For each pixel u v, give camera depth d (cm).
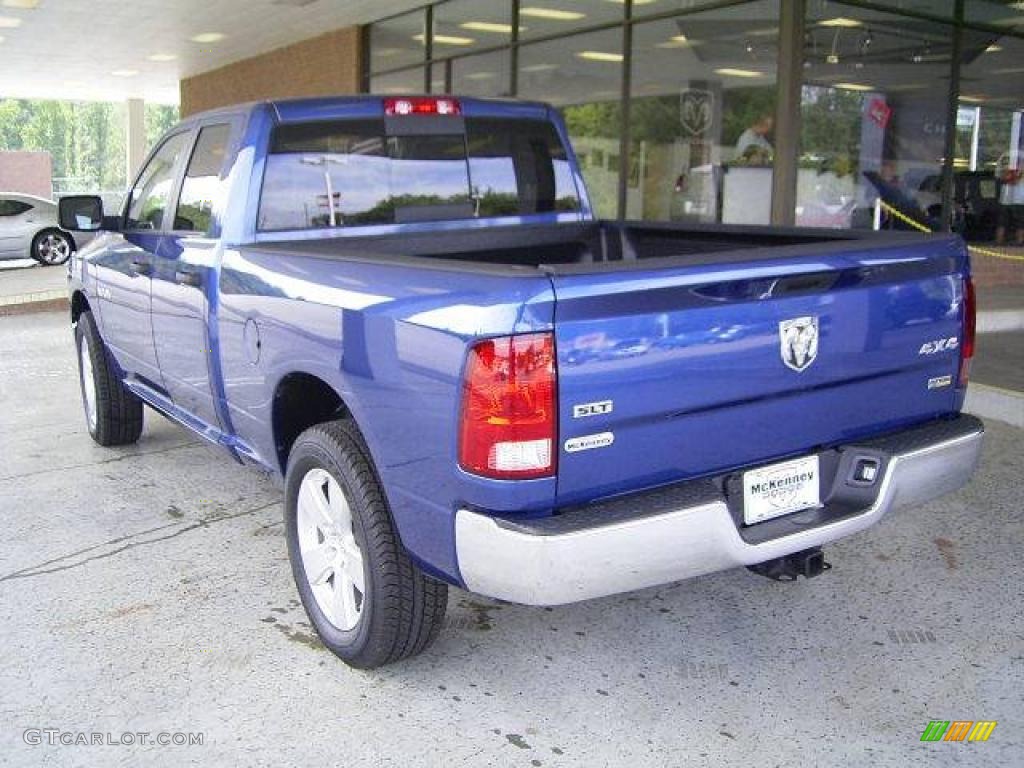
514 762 302
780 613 399
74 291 630
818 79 1003
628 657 365
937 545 464
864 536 476
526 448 271
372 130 452
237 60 2258
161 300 480
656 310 285
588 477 283
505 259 491
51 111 8075
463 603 409
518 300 267
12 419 711
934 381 364
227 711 329
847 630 385
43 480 566
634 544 284
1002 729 318
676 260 293
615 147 1192
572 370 274
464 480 282
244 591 420
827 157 1023
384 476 318
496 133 488
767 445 320
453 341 281
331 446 340
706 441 304
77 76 2664
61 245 1959
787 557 344
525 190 500
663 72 1119
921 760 302
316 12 1616
